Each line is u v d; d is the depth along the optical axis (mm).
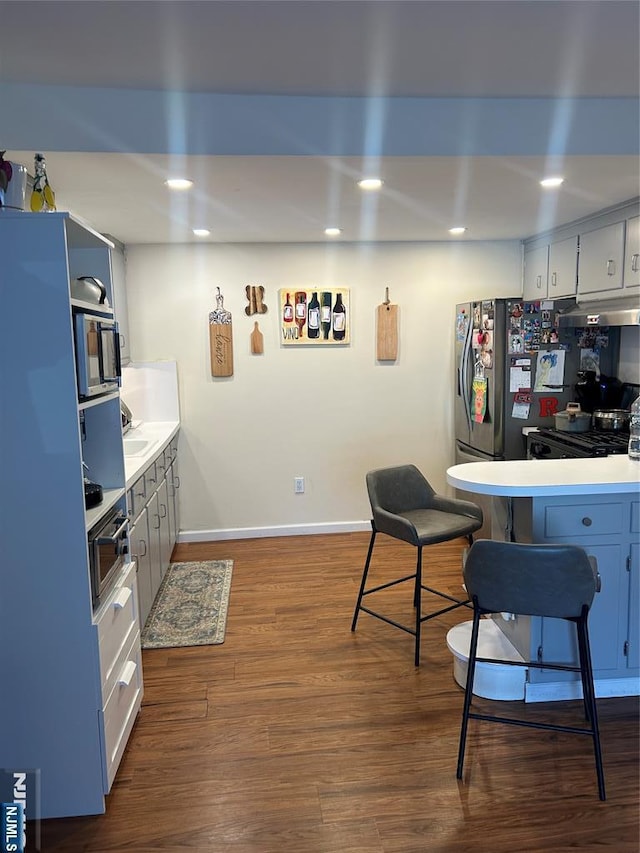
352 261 4645
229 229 3938
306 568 4156
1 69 2084
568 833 1917
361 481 4875
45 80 2184
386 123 2393
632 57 2035
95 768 2012
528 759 2250
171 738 2404
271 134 2354
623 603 2535
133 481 2781
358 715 2529
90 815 2025
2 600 1918
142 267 4488
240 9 1669
